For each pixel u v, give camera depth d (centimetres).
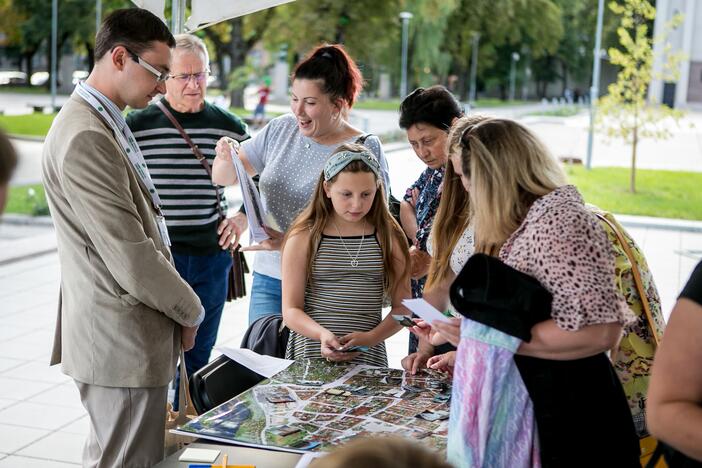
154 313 271
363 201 285
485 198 207
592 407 200
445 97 326
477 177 208
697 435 157
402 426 239
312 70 325
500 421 202
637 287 245
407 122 327
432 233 279
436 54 3875
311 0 3128
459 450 204
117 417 272
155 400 273
